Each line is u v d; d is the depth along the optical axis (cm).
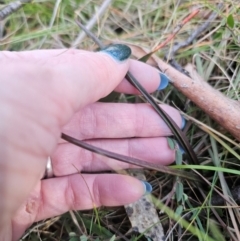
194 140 17
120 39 20
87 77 13
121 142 17
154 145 17
